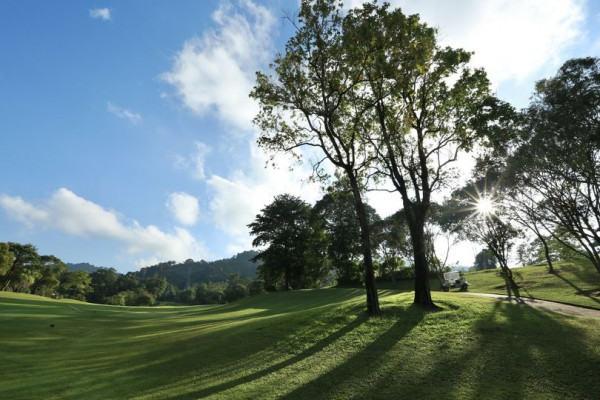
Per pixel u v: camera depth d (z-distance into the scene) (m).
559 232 31.84
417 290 19.81
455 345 12.84
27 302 43.56
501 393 8.80
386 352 12.92
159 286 180.50
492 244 36.59
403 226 50.28
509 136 22.42
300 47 20.44
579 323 14.12
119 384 11.22
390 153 21.34
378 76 19.97
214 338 17.86
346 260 65.94
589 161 22.78
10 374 12.36
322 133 22.75
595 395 8.38
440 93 21.44
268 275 73.44
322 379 10.80
